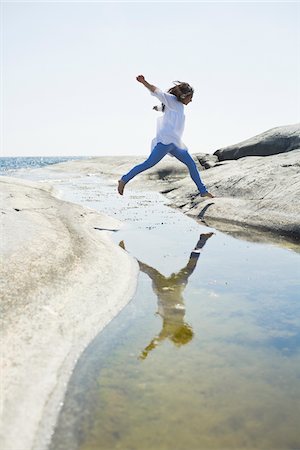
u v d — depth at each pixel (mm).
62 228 4750
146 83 6691
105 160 22641
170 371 2303
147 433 1797
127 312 3123
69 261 3617
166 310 3178
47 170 21578
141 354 2492
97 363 2377
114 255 4426
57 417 1887
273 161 9164
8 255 3234
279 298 3467
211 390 2127
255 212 7000
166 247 5266
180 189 10328
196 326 2900
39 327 2520
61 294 3006
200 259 4707
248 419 1903
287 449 1720
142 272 4156
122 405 1990
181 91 6926
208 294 3553
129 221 7168
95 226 6199
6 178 9117
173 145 7164
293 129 13297
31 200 6410
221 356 2482
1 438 1667
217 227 6715
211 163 14203
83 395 2061
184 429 1828
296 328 2879
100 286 3406
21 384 2006
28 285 2904
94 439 1753
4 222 4273
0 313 2467
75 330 2662
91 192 11867
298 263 4566
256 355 2498
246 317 3066
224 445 1735
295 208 6414
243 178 8609
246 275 4102
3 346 2211
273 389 2146
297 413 1955
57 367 2244
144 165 7180
